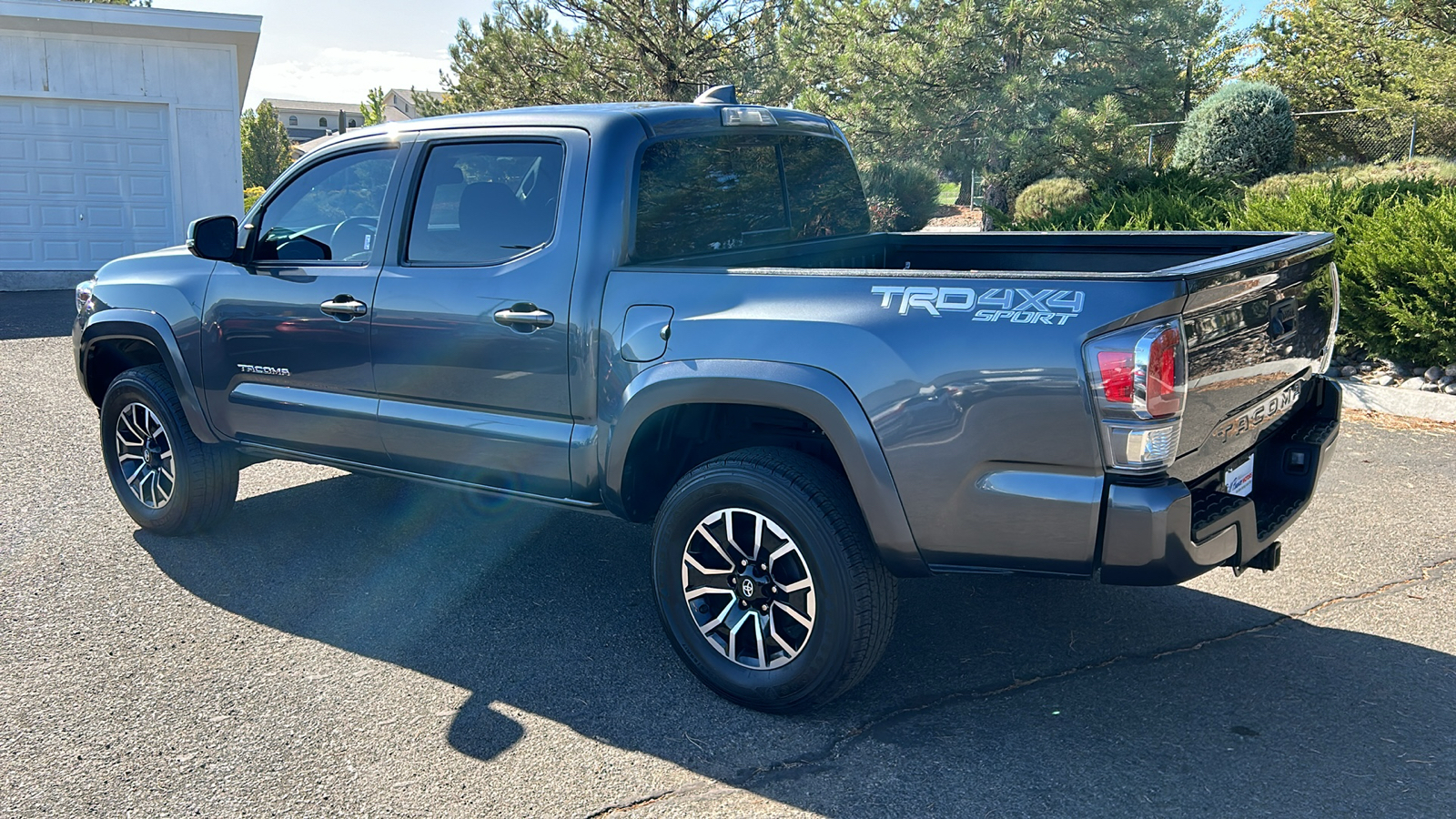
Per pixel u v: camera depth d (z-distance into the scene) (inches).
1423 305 277.3
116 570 181.2
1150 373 105.3
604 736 127.6
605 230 141.2
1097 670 142.7
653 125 147.3
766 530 129.0
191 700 136.3
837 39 643.5
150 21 603.2
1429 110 780.0
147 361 216.1
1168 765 119.2
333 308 164.4
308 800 114.7
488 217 152.5
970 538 117.1
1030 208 668.1
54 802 114.3
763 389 124.3
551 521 207.9
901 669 143.7
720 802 113.9
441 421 156.9
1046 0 582.9
